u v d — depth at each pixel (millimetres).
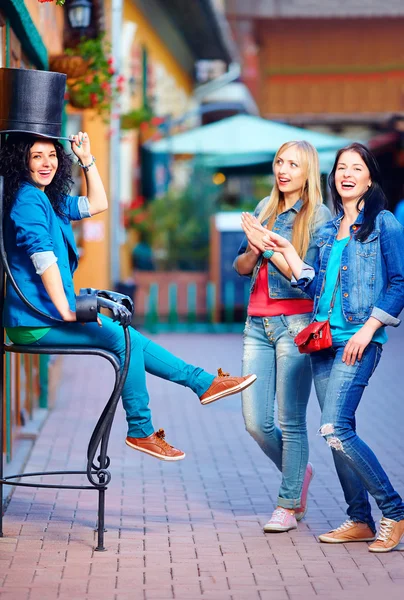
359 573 6742
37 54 11094
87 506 8406
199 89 39344
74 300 6973
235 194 30172
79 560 6930
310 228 7699
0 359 7129
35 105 6879
